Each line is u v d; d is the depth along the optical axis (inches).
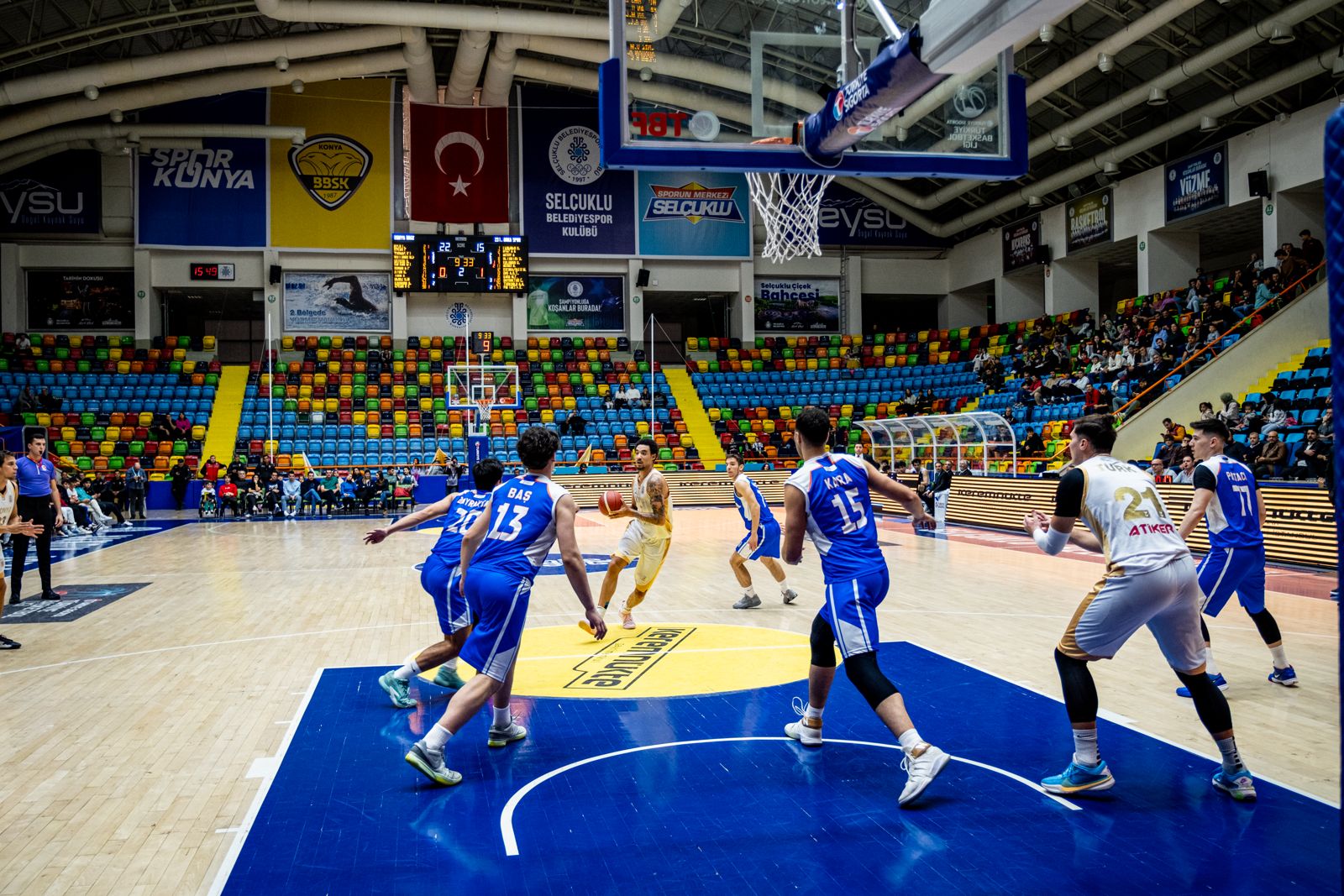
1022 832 139.9
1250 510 220.1
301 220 1137.4
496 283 1135.0
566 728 198.4
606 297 1214.9
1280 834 137.7
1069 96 936.9
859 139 234.2
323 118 1138.7
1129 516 149.3
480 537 184.2
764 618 332.8
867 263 1277.1
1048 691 221.8
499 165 1127.6
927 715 202.4
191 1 860.0
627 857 133.2
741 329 1242.6
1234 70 799.1
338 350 1138.7
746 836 140.3
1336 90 771.4
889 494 169.6
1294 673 223.0
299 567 497.7
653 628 313.4
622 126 235.5
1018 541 629.3
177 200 1115.9
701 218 1219.9
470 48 917.8
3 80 965.2
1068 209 1066.7
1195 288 871.1
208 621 331.3
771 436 1131.9
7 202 1085.8
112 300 1127.6
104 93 951.0
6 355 1053.8
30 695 227.5
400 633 309.0
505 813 150.3
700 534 701.9
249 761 177.9
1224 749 151.5
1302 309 724.7
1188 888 121.2
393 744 188.2
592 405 1135.6
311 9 809.5
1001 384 1028.5
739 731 193.9
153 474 1009.5
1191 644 151.9
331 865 131.0
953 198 1163.9
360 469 974.4
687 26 236.1
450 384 1030.4
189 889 123.7
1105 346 919.0
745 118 239.9
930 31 187.2
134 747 185.9
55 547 616.1
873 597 160.7
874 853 133.4
